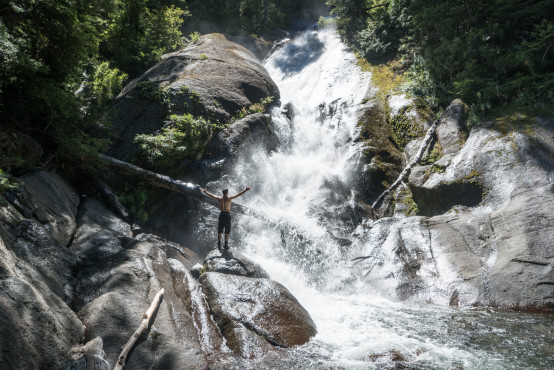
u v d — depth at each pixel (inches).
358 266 440.5
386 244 450.6
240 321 287.9
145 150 502.3
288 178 593.6
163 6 924.0
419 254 428.8
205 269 365.4
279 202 562.9
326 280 433.1
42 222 323.0
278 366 251.0
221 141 564.1
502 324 318.7
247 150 573.6
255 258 450.6
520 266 374.9
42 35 395.5
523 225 402.0
